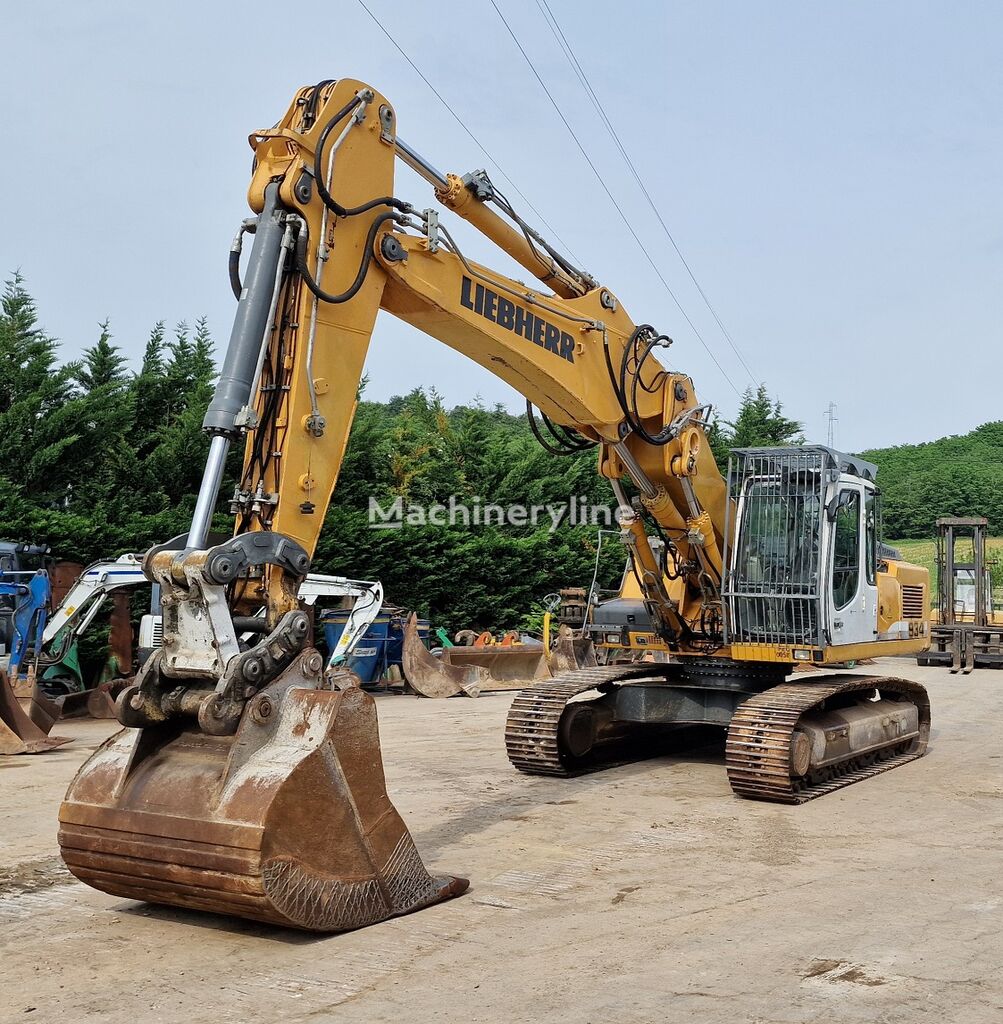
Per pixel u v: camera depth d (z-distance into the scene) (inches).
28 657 524.4
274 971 192.5
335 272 245.9
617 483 388.8
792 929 216.2
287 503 235.5
